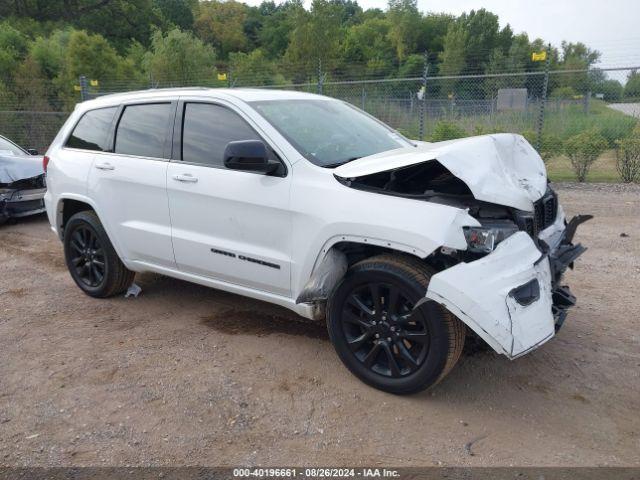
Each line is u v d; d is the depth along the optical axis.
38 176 8.90
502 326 3.04
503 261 3.19
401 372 3.53
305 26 38.31
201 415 3.46
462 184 3.82
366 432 3.26
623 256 6.54
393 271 3.38
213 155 4.32
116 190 4.89
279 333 4.55
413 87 21.11
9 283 6.02
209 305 5.19
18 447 3.19
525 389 3.67
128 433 3.30
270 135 4.02
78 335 4.62
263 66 30.69
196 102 4.53
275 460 3.04
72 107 21.61
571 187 11.31
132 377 3.92
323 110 4.70
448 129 13.40
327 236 3.62
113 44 54.75
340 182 3.66
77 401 3.64
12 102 21.31
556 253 3.83
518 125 14.30
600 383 3.73
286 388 3.74
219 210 4.21
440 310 3.26
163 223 4.62
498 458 3.01
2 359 4.23
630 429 3.24
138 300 5.36
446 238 3.16
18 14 51.44
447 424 3.32
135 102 4.98
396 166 3.42
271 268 3.98
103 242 5.13
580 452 3.04
